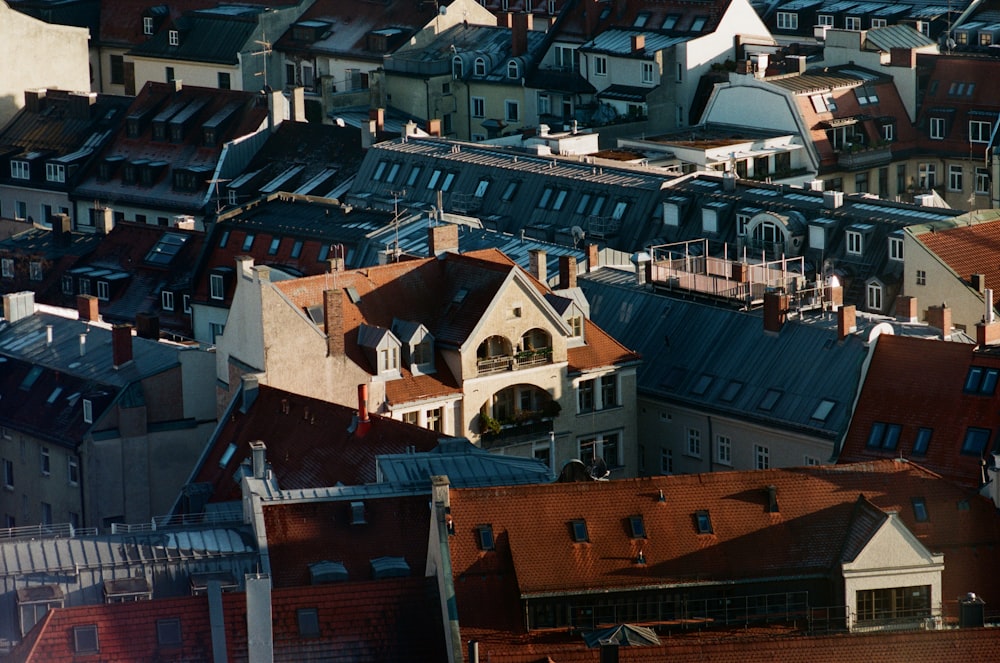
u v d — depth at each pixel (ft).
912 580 596.29
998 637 536.01
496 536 592.60
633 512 600.39
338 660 564.30
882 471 618.85
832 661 530.68
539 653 532.73
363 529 625.00
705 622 594.24
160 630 558.97
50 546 607.37
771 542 601.21
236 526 633.20
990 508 618.44
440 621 574.97
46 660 552.41
